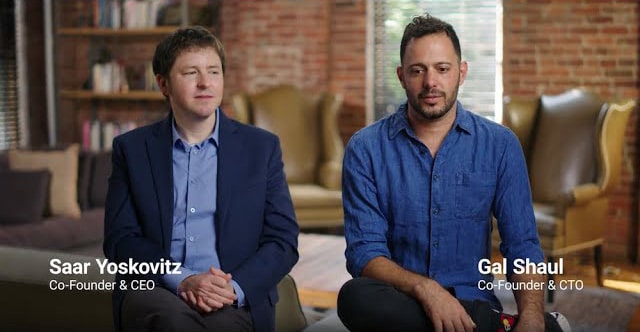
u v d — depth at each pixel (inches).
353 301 86.1
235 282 85.4
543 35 238.2
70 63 283.6
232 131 91.4
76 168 208.2
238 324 84.0
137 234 89.4
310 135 243.3
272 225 90.7
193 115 88.0
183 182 89.8
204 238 89.1
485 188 91.4
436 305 82.4
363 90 260.5
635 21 227.3
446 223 91.3
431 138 92.0
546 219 176.6
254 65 267.9
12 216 192.4
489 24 248.2
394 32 260.4
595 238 190.7
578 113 199.0
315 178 241.1
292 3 261.7
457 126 91.7
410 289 85.1
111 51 282.5
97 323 81.9
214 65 88.0
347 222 93.9
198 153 90.1
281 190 92.6
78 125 285.9
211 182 89.7
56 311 81.0
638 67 227.9
